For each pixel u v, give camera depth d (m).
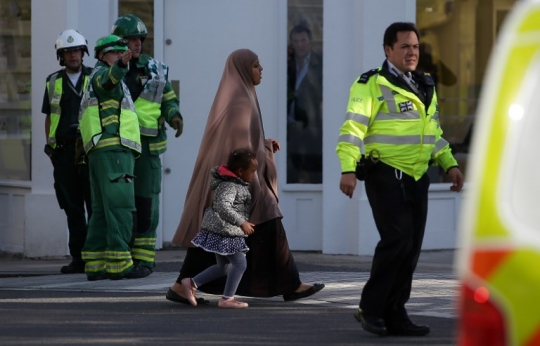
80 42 40.81
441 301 33.47
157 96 39.47
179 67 45.91
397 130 27.02
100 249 38.38
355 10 44.44
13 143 46.62
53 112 40.91
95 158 37.56
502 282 13.45
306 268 41.03
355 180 26.66
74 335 27.92
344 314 31.48
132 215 38.03
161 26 45.62
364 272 39.91
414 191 27.17
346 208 44.88
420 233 27.33
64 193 40.88
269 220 32.97
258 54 45.91
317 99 45.88
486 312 13.50
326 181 44.91
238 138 33.34
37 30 44.72
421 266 42.25
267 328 29.08
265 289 33.22
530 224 13.49
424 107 27.23
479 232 13.69
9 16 46.41
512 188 13.66
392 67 27.42
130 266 38.31
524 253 13.37
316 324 29.73
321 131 45.81
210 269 32.81
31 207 44.69
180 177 46.16
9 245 46.62
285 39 45.66
